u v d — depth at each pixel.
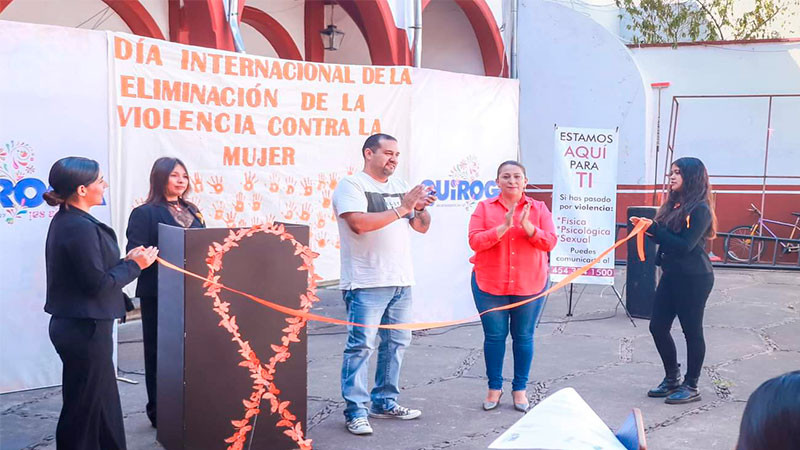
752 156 13.43
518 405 5.18
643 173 13.21
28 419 4.93
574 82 13.45
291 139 7.01
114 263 3.73
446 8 11.71
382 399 4.97
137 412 5.07
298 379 4.27
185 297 3.92
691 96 12.95
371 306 4.65
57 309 3.63
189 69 6.30
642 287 8.48
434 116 7.55
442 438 4.63
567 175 8.38
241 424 3.88
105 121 5.79
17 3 9.34
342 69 7.20
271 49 12.34
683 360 6.59
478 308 5.15
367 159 4.75
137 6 9.34
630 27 16.03
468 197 7.89
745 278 11.86
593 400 5.41
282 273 4.14
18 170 5.38
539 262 5.10
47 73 5.46
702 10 15.80
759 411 1.05
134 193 6.04
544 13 13.52
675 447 4.49
